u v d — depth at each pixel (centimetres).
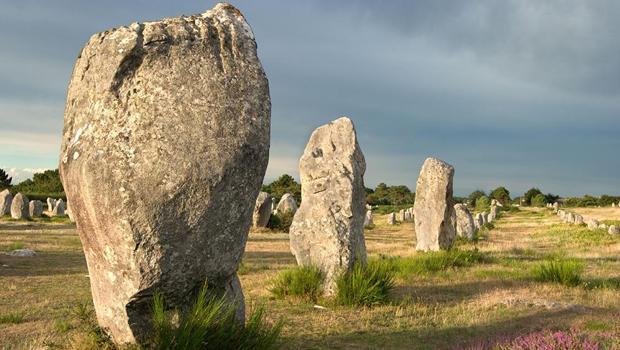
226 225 555
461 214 2653
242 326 579
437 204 1975
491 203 8050
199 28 584
